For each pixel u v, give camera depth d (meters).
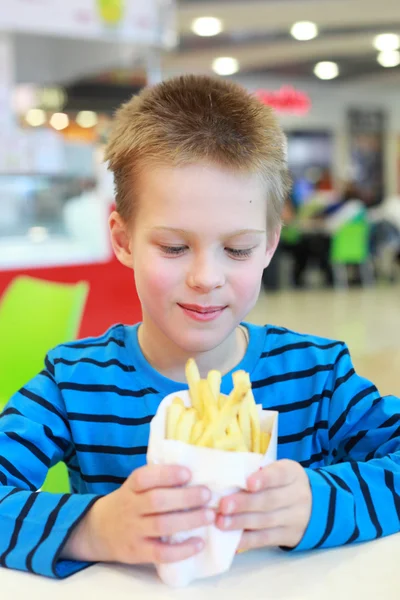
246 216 0.74
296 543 0.66
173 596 0.59
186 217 0.72
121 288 3.00
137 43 3.07
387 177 11.15
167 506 0.58
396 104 11.09
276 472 0.61
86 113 3.57
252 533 0.63
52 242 2.90
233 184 0.72
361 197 10.89
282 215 0.86
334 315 5.71
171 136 0.74
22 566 0.65
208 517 0.58
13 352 1.83
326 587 0.60
